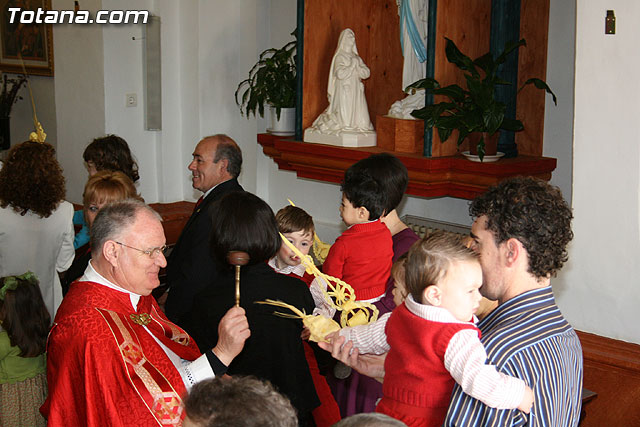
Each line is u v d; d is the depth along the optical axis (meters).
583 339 3.78
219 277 2.37
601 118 3.60
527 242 1.59
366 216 2.81
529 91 4.84
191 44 6.91
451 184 4.74
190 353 2.27
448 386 1.71
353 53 5.35
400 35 5.01
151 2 6.88
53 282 3.88
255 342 2.25
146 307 2.26
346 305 2.42
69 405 2.00
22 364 3.12
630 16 3.44
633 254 3.61
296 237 3.10
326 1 5.52
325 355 2.92
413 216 5.42
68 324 2.02
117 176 3.62
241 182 6.77
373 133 5.27
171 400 1.99
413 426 1.75
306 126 5.60
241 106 6.13
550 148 4.83
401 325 1.81
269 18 6.39
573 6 4.59
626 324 3.68
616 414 3.64
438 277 1.69
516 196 1.61
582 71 3.62
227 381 1.28
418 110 4.59
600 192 3.66
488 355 1.57
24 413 3.15
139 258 2.11
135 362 2.00
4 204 3.62
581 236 3.77
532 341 1.55
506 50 4.44
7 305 3.04
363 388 2.74
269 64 5.82
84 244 4.27
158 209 7.00
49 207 3.67
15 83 7.78
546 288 1.63
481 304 2.08
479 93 4.37
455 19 4.62
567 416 1.56
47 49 7.27
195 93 6.98
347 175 2.85
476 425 1.55
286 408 1.24
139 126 7.07
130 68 6.91
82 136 7.07
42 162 3.63
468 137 4.76
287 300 2.31
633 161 3.53
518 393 1.48
